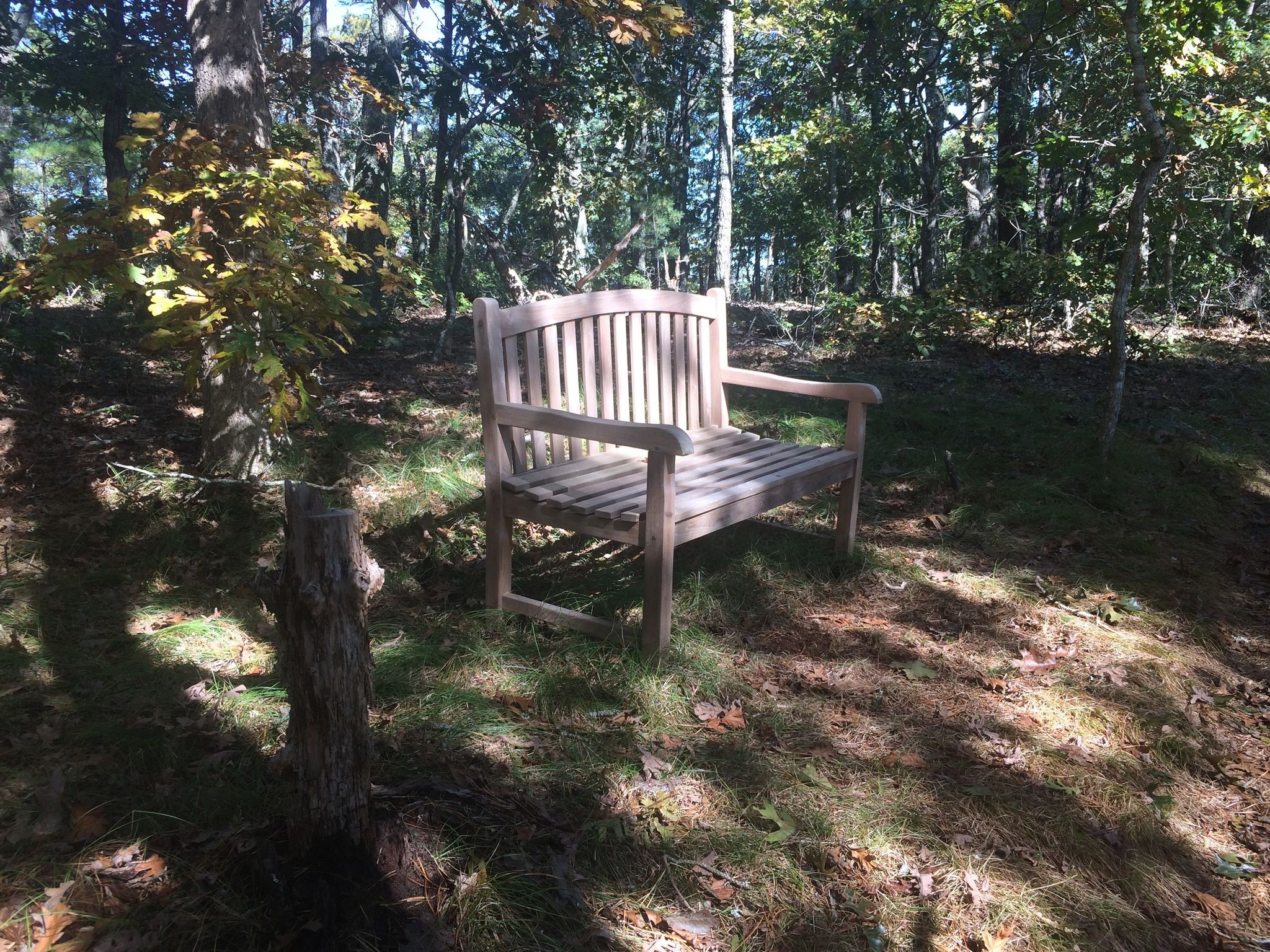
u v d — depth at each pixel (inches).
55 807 85.0
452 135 331.9
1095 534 175.9
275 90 341.1
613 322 145.7
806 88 572.7
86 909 73.7
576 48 331.3
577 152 369.7
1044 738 112.0
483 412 126.6
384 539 155.4
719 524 125.4
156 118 140.3
